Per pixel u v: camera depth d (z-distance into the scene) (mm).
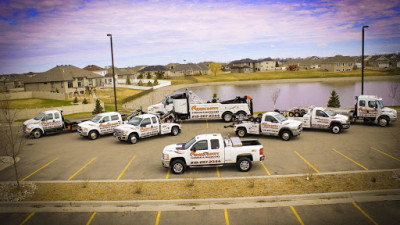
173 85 92688
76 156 17562
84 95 54406
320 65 136125
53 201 11117
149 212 10266
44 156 17812
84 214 10281
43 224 9727
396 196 10711
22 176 14203
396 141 18047
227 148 13680
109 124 22859
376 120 22625
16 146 20719
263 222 9359
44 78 59125
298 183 12023
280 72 135500
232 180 12648
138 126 20188
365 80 93875
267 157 15797
